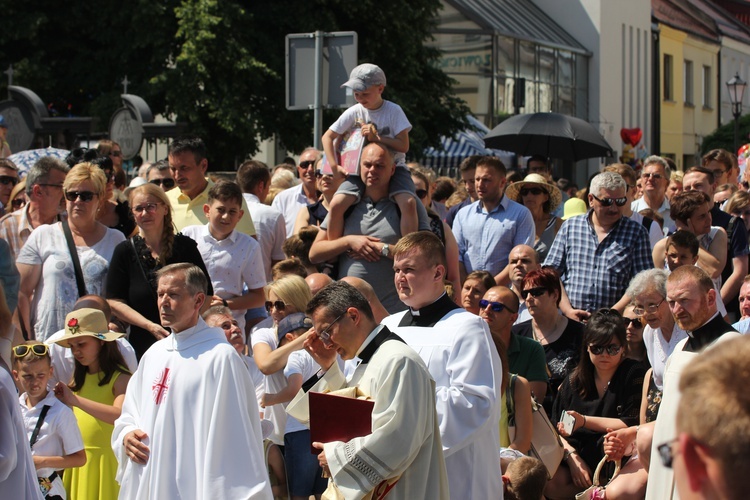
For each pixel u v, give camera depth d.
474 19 34.16
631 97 45.59
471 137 29.69
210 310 7.29
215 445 5.55
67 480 6.73
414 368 4.73
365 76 7.72
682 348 5.49
